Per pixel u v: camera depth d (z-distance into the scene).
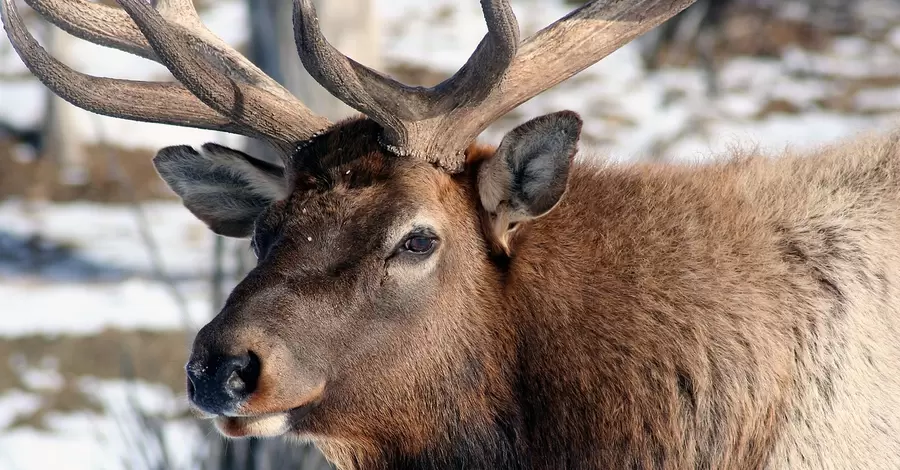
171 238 38.81
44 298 33.09
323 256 11.13
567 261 11.73
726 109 43.94
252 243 11.95
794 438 11.23
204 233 39.22
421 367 11.50
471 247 11.68
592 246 11.78
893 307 11.53
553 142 11.21
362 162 11.50
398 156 11.53
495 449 11.80
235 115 11.77
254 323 10.67
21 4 53.34
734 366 11.27
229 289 20.28
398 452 11.80
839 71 47.69
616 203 11.97
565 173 11.26
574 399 11.53
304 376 10.81
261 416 10.88
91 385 27.91
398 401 11.51
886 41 50.41
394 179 11.40
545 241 11.80
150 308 31.86
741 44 49.47
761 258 11.58
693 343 11.35
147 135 46.97
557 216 11.94
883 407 11.21
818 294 11.47
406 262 11.27
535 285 11.69
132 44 12.75
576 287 11.63
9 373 28.55
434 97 11.50
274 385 10.60
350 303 11.07
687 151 38.25
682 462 11.36
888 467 11.15
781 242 11.73
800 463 11.20
